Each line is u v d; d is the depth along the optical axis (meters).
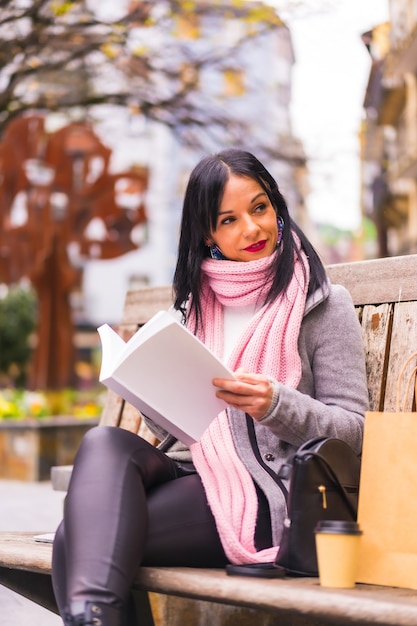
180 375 2.30
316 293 2.68
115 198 12.42
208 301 2.84
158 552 2.29
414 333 2.79
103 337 2.43
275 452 2.56
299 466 2.18
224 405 2.40
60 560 2.22
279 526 2.37
